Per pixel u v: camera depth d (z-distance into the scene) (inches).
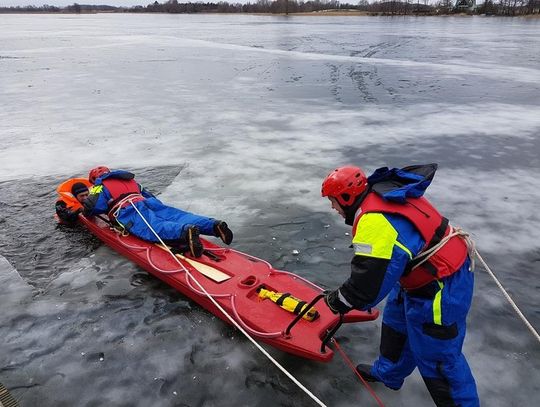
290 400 108.0
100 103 446.9
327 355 107.3
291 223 197.0
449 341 82.1
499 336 128.9
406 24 1941.4
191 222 160.2
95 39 1257.4
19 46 1038.4
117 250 170.9
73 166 272.2
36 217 204.7
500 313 138.4
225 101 454.0
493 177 249.0
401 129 346.9
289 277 140.1
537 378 114.2
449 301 80.9
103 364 119.1
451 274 82.0
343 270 162.1
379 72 629.3
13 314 138.4
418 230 79.7
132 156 289.3
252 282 139.1
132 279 155.8
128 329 131.7
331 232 189.0
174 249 159.0
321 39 1178.0
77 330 131.6
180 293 147.7
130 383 113.0
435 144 309.4
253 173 257.0
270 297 128.4
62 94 492.1
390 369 100.6
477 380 113.6
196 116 393.1
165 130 349.4
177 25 2155.5
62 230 191.9
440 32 1407.5
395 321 96.7
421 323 83.4
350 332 130.2
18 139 327.0
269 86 537.3
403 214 79.4
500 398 108.4
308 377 114.1
